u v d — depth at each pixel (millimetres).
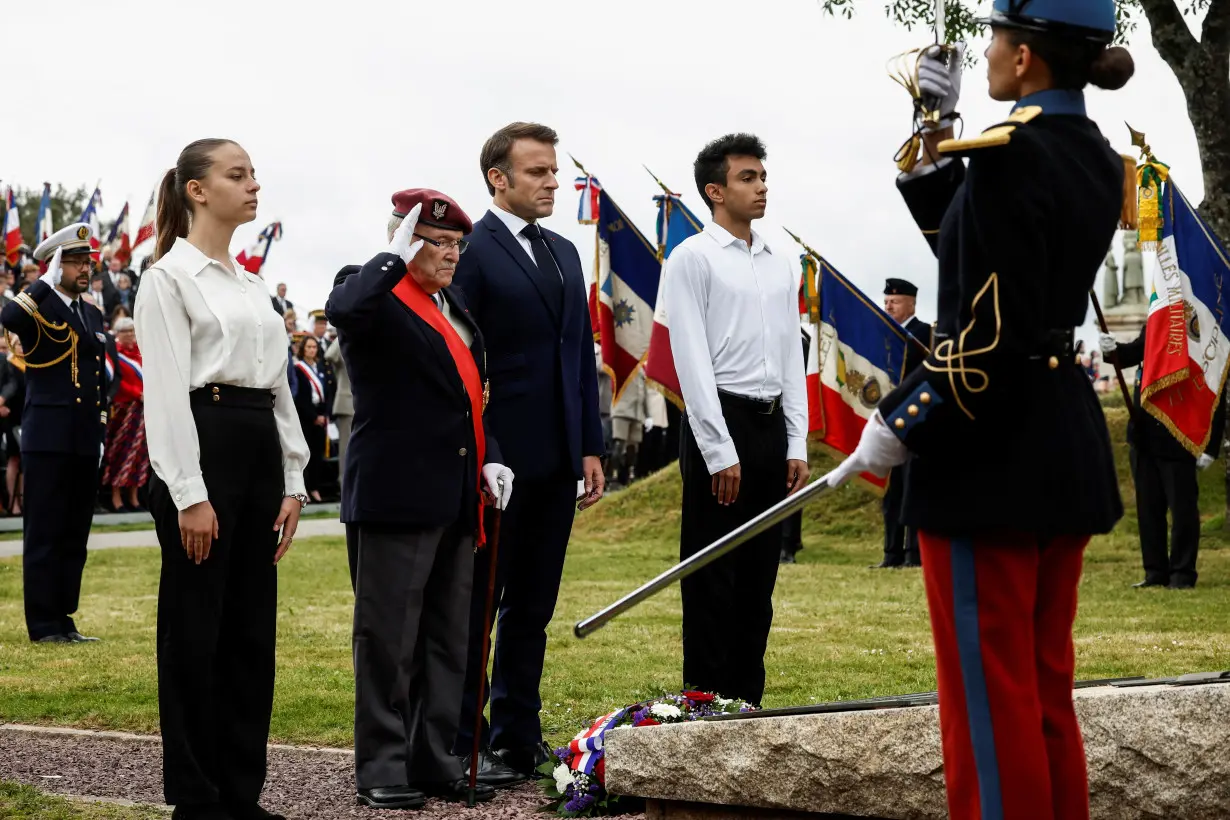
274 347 5098
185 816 4867
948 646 3557
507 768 5898
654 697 7453
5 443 19859
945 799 4184
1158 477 12664
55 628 10000
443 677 5684
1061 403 3498
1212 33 16922
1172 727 4000
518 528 6152
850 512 17594
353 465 5605
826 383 8633
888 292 12992
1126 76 3588
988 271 3338
